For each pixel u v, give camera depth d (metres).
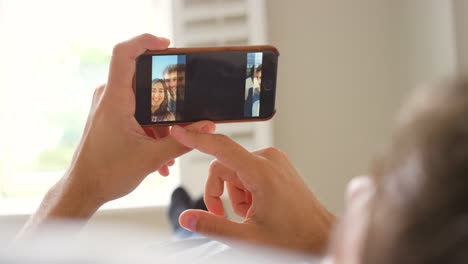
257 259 0.47
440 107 0.17
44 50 1.84
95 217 1.58
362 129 1.63
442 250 0.16
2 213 1.60
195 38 1.55
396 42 1.61
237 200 0.80
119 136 0.72
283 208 0.61
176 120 0.73
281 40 1.63
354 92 1.63
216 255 0.49
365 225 0.20
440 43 1.35
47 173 1.89
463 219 0.16
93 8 1.82
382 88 1.62
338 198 1.64
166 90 0.72
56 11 1.82
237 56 0.73
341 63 1.62
